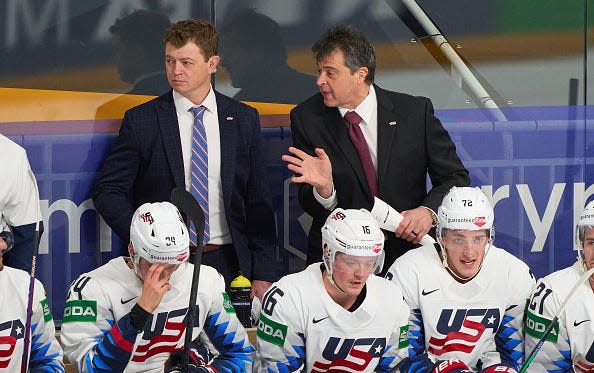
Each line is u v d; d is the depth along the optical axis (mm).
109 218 14094
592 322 12117
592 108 16641
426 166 14469
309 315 11695
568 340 12211
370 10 16219
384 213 13641
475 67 16406
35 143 15430
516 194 16578
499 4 16359
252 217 14617
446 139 14422
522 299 12617
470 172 16484
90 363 11141
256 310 14062
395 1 16234
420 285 12477
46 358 11359
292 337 11750
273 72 16078
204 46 14047
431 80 16375
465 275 12336
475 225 12000
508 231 16609
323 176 13539
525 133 16531
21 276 11305
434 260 12586
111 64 15594
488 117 16469
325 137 14266
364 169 14219
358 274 11336
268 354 11828
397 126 14258
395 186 14227
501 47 16438
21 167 13070
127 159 14312
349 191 14203
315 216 13977
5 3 15219
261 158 14648
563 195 16656
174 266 11039
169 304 11586
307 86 16172
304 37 16094
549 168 16609
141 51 15680
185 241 10969
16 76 15320
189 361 11336
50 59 15398
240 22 15961
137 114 14367
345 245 11242
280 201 16078
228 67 15977
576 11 16484
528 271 12750
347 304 11742
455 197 12156
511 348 12727
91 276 11633
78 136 15516
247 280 14211
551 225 16656
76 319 11445
